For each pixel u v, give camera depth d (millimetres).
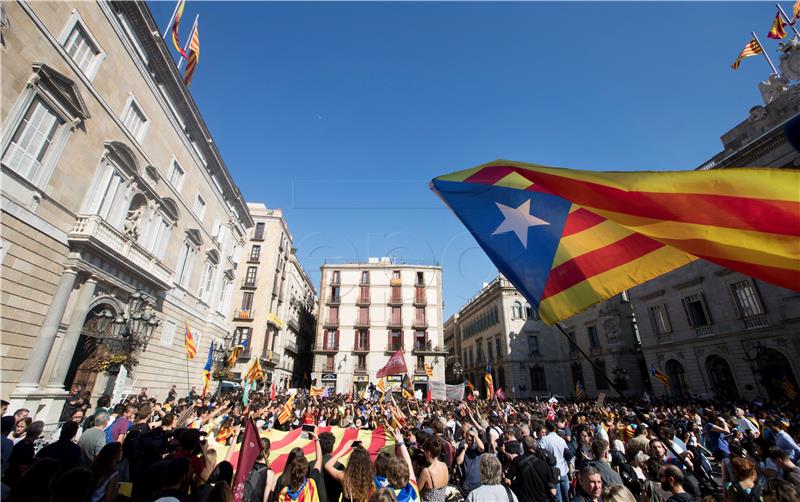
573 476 7223
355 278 50688
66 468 4406
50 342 12109
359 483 3816
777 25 21688
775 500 3064
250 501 4184
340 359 46562
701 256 2834
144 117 17391
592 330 38438
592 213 4410
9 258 10883
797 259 2416
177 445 5199
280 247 41500
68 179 12953
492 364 47938
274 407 14094
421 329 48281
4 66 10383
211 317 26547
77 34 13172
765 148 21125
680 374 26516
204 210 24906
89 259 13758
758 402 18594
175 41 18359
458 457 6949
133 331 16438
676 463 5613
